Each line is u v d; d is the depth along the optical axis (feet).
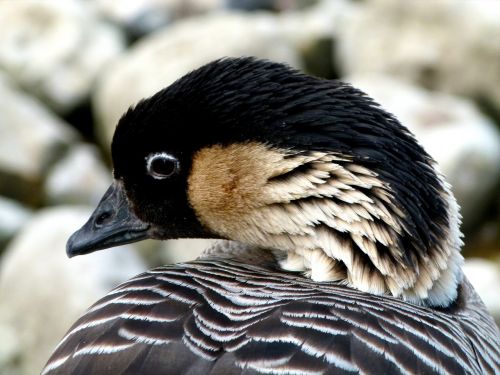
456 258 28.40
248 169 28.14
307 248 27.78
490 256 67.67
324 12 90.48
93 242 30.73
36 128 75.56
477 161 69.00
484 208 69.72
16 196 73.97
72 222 60.23
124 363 22.20
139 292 24.56
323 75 85.66
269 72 28.30
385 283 26.89
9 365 55.47
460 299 28.73
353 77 79.30
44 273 57.11
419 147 28.19
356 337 22.74
